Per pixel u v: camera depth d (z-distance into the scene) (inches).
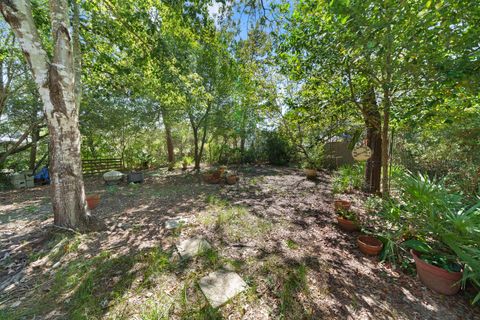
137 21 134.2
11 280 66.8
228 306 58.4
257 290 64.7
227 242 94.8
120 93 253.6
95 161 328.2
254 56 180.7
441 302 62.8
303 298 62.2
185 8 120.2
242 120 358.6
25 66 237.3
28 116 262.8
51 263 75.9
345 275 74.3
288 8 119.3
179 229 107.1
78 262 76.1
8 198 186.9
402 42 75.0
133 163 384.2
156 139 446.0
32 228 108.3
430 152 198.8
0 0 76.7
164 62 156.5
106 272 70.5
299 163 346.9
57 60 88.6
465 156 151.9
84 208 102.2
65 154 94.9
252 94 246.8
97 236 97.3
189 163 405.1
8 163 299.4
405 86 93.4
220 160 426.9
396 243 84.8
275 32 128.3
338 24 83.9
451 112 93.0
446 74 67.7
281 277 70.9
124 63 171.8
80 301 58.1
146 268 73.0
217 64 255.0
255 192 194.7
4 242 90.5
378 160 176.4
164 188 216.4
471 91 72.6
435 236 78.1
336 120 163.2
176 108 307.6
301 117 165.2
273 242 96.6
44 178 284.4
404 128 148.8
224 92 302.4
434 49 72.2
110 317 53.1
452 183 145.1
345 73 119.3
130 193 193.9
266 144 402.6
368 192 181.5
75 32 107.0
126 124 317.1
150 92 220.8
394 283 70.9
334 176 246.7
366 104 133.7
